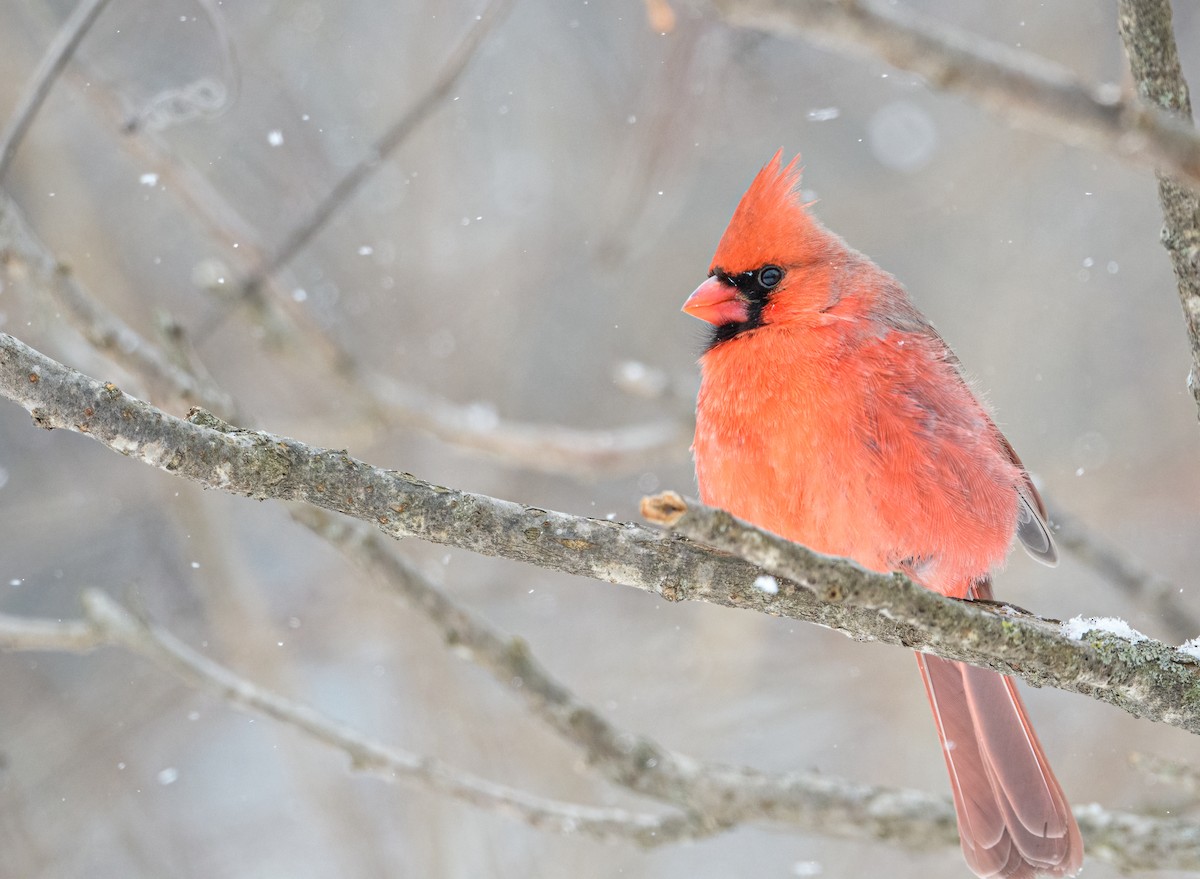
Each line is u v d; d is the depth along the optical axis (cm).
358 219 1274
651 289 1384
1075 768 1135
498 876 1020
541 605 1242
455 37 1245
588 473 977
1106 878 997
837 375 623
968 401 659
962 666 681
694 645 1197
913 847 675
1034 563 1270
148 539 1310
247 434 431
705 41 873
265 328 929
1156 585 903
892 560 639
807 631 1237
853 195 1388
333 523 698
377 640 1202
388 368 1253
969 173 1371
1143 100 468
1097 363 1384
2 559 1303
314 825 1204
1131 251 1398
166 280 1295
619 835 680
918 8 1330
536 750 1080
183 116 711
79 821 1154
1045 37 1311
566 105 1363
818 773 709
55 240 1153
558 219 1356
